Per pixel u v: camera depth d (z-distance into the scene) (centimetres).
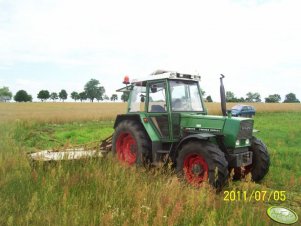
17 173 620
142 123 802
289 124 2398
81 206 494
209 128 725
